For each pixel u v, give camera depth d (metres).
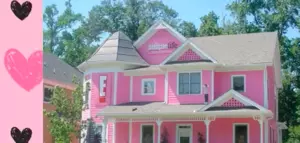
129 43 30.81
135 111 26.91
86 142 28.88
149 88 29.17
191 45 27.16
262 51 27.81
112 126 28.73
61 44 70.56
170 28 29.92
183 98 27.16
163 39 30.19
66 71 40.91
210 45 29.88
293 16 42.22
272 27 42.75
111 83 29.45
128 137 28.33
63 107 26.78
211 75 26.78
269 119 26.75
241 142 26.03
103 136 28.06
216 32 42.88
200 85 26.89
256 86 26.58
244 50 28.34
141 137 28.14
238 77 27.11
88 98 30.08
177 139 27.30
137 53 30.47
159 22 30.17
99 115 27.52
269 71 27.98
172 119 26.44
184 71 27.33
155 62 30.14
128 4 61.38
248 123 26.08
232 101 25.03
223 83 27.30
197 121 27.02
